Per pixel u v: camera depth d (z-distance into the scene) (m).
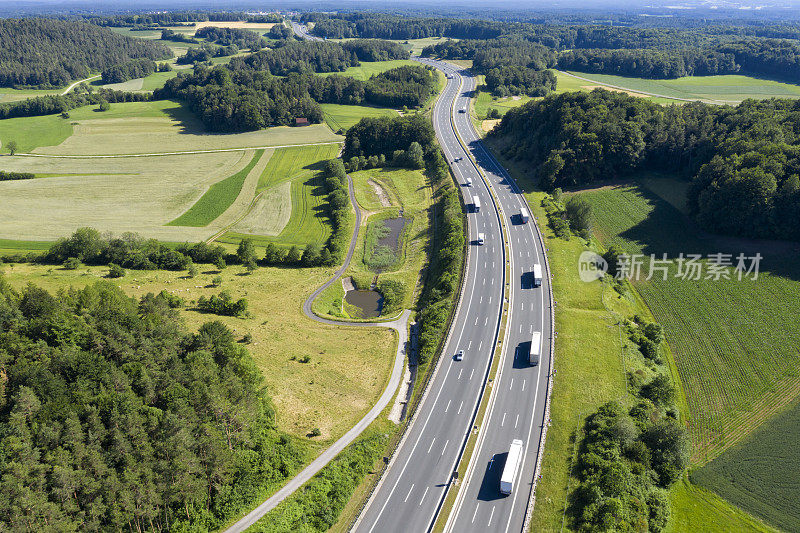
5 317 71.81
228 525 63.41
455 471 70.31
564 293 109.38
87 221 157.12
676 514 68.00
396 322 111.31
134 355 70.88
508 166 181.38
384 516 65.19
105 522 55.69
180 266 131.62
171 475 58.97
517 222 140.50
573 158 160.25
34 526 48.94
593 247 130.12
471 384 86.62
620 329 98.50
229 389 71.62
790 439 78.06
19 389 58.00
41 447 54.28
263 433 74.69
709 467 74.75
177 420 60.06
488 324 100.56
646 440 74.12
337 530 64.38
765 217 122.56
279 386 88.00
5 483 48.59
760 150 130.50
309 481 70.31
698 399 87.06
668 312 108.31
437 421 79.62
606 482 65.69
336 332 108.06
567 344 93.88
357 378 92.94
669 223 139.12
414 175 192.12
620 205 150.50
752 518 67.50
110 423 59.50
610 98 178.50
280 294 122.19
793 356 93.69
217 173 198.00
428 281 126.75
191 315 105.12
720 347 97.75
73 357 65.00
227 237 151.50
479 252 126.06
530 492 67.12
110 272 123.62
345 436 79.25
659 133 162.00
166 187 184.62
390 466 72.06
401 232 157.25
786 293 108.88
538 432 76.38
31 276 117.06
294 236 153.62
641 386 85.44
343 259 142.25
